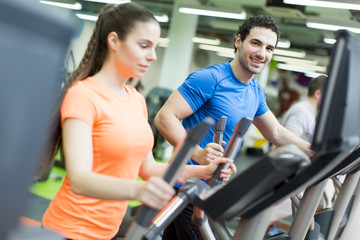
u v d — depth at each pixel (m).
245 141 13.31
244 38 2.02
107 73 1.26
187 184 1.00
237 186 0.91
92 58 1.28
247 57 1.99
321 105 0.83
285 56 15.52
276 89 15.82
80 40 10.76
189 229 1.95
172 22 12.38
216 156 1.62
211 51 16.09
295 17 11.22
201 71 2.03
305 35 13.14
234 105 2.04
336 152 0.88
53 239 0.54
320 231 1.82
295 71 15.78
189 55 12.48
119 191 0.95
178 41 12.37
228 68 2.07
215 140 1.64
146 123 1.36
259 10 11.29
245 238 1.00
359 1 7.80
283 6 10.45
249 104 2.10
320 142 0.83
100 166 1.25
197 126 0.77
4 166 0.39
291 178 0.94
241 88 2.06
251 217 0.99
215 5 11.48
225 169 1.39
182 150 0.80
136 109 1.34
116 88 1.28
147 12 1.21
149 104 8.58
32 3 0.40
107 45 1.24
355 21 10.18
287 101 15.80
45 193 4.25
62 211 1.28
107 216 1.32
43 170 1.18
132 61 1.21
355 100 0.85
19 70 0.39
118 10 1.22
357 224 2.24
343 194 1.87
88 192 1.00
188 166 1.42
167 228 2.14
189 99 2.02
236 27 13.62
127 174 1.30
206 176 1.41
